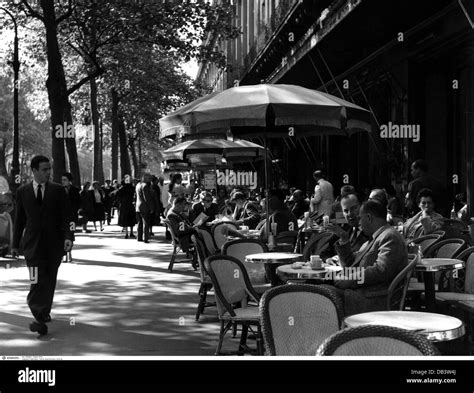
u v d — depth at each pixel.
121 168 47.56
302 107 8.76
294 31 23.30
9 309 10.00
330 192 17.14
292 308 4.59
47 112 48.16
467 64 14.45
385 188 15.50
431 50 15.29
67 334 8.16
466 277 7.60
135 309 9.88
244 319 6.56
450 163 15.49
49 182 8.49
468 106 13.66
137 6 25.14
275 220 11.20
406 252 6.14
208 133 12.09
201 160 22.50
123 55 34.28
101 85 41.19
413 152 16.09
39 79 47.16
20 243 8.52
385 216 6.33
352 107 9.18
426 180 11.33
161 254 18.44
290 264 7.69
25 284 12.57
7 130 67.56
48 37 21.97
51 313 9.59
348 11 14.48
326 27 16.67
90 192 28.80
